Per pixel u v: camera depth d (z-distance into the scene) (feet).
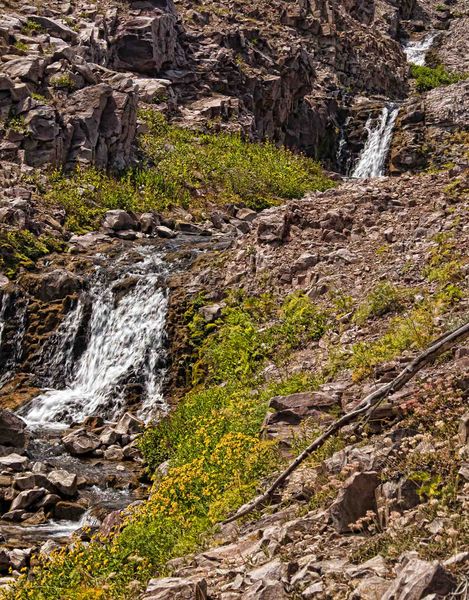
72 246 81.87
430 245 60.95
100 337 70.90
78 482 51.06
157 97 124.26
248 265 70.18
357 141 153.58
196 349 65.77
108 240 84.38
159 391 65.31
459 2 237.04
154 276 72.69
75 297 73.05
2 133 95.25
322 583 24.85
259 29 150.20
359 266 62.95
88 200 92.43
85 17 126.82
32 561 38.99
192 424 52.37
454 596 21.16
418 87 181.16
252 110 135.74
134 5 134.31
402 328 48.44
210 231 91.91
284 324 58.80
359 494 29.14
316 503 31.60
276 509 33.63
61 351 71.20
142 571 32.58
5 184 88.58
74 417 64.34
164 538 34.99
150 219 89.56
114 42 127.75
